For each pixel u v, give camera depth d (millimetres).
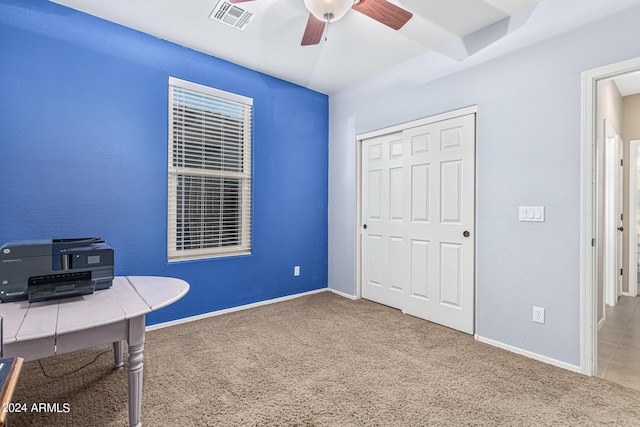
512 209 2439
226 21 2568
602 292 3068
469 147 2746
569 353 2168
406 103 3248
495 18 2480
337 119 4090
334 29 2645
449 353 2408
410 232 3271
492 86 2559
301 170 3926
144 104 2756
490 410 1725
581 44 2094
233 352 2402
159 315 2883
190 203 3082
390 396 1849
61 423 1600
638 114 3973
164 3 2334
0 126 2168
